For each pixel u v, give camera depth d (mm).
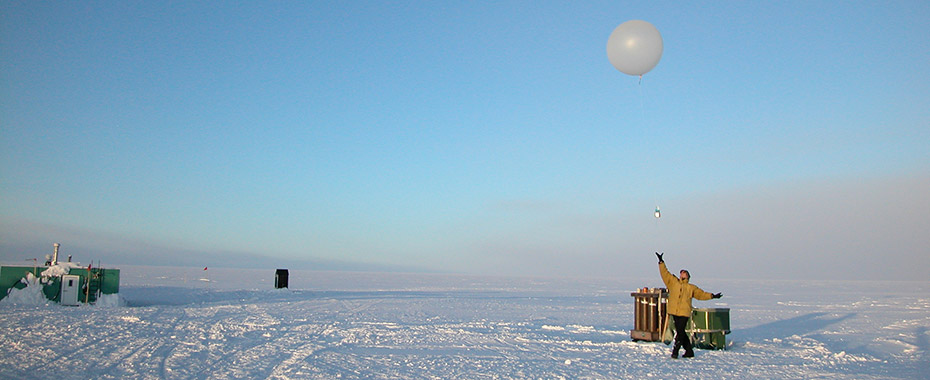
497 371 10281
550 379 9625
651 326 14078
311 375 9586
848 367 11055
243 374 9602
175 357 11086
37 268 22953
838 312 25844
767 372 10430
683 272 12242
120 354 11273
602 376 9922
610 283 95375
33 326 14930
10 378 8867
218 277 81500
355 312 21984
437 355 12016
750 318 22422
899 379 9945
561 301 33094
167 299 28188
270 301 27047
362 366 10586
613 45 13469
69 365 10023
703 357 11961
